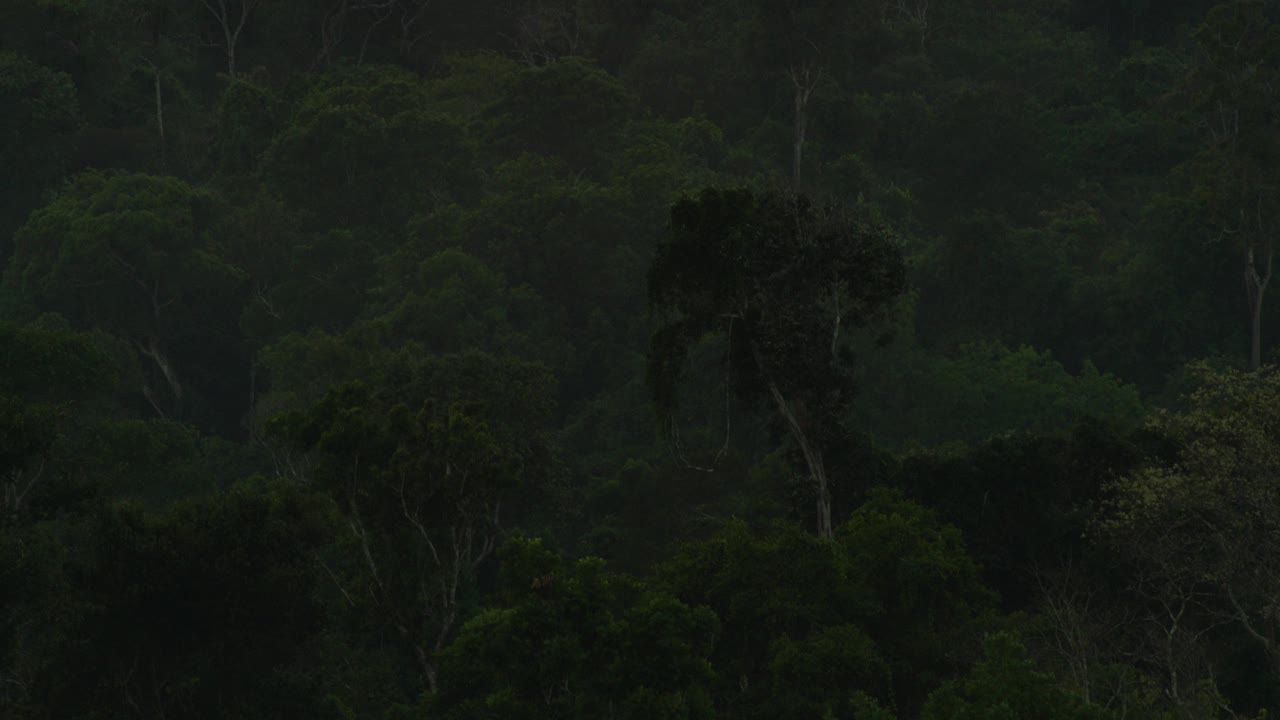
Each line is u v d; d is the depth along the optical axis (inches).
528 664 2504.9
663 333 3907.5
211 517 3469.5
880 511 3452.3
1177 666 3221.0
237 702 3469.5
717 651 2970.0
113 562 3299.7
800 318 3853.3
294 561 3550.7
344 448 3612.2
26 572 3083.2
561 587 2527.1
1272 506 3659.0
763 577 2972.4
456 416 3659.0
